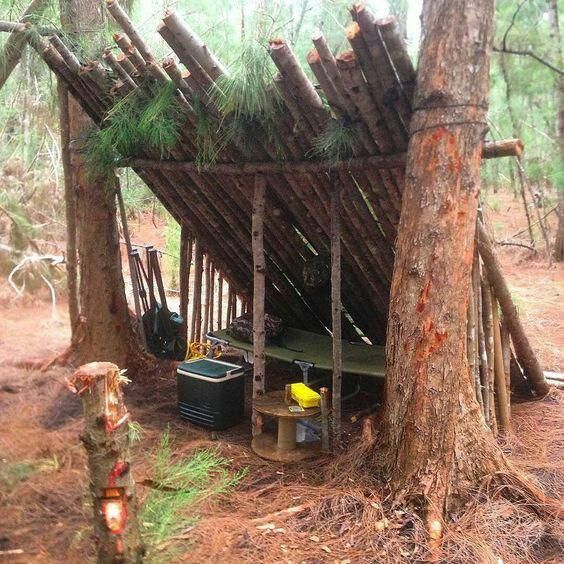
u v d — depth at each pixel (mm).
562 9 7551
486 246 3590
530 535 2783
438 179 2701
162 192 4668
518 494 3014
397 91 2777
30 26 4098
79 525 2740
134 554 2230
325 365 4047
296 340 4680
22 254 7320
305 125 3145
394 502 2875
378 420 3697
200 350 5152
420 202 2750
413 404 2871
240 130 3279
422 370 2830
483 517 2842
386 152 3055
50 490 3055
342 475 3193
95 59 3992
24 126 8414
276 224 4164
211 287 5375
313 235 4098
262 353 3789
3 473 3154
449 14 2615
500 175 10602
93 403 2121
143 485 2830
